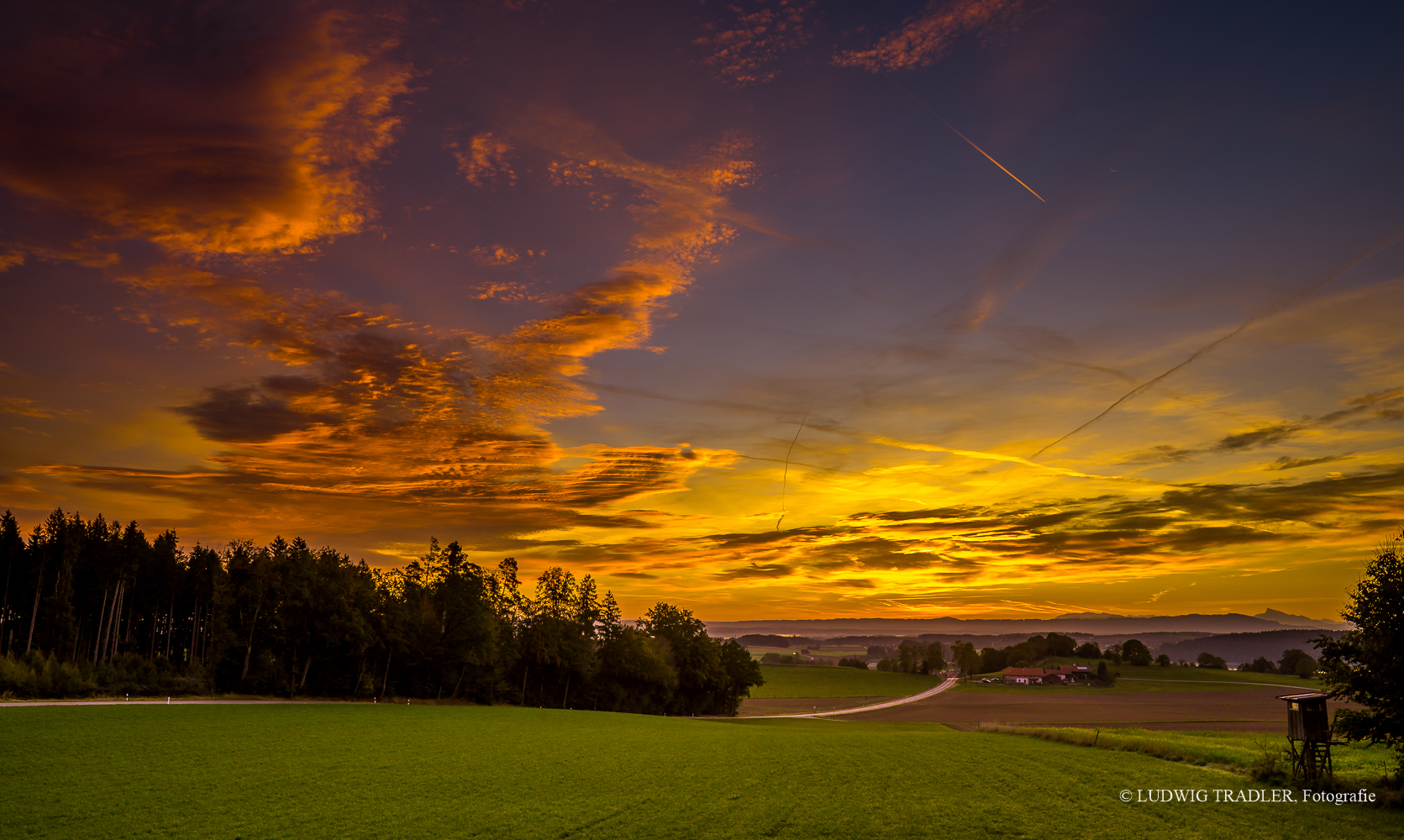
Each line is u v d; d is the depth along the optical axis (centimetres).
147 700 7300
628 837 2519
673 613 13738
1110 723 10025
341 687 9531
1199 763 3953
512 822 2731
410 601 10706
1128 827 2548
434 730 5850
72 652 10544
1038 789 3288
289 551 9919
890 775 3741
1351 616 2994
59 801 2994
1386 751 4291
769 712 14012
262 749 4400
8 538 11944
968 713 12800
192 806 2936
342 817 2794
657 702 12706
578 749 4869
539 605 11850
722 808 2969
